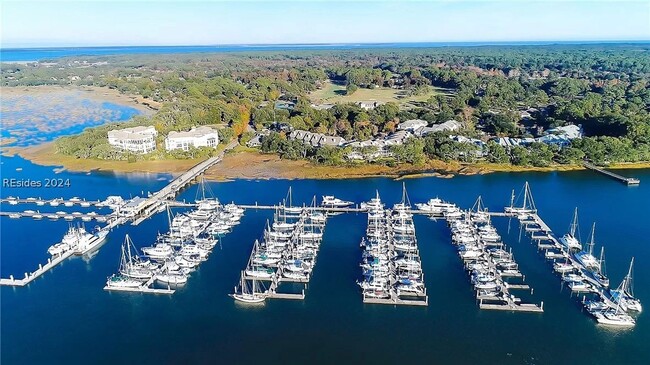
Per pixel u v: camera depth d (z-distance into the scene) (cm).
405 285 15462
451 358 12606
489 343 13138
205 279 16262
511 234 19488
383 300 14888
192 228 19675
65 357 12694
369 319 14150
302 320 14138
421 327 13800
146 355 12756
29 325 13988
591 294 15262
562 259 17412
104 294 15475
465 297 15162
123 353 12838
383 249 17825
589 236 19112
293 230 19775
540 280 16088
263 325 13912
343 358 12612
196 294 15425
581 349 12912
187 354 12812
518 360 12531
